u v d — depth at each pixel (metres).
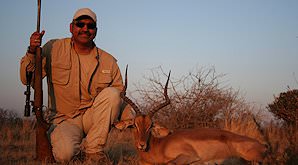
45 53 3.46
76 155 3.44
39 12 3.22
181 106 5.10
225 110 5.15
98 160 3.39
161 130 3.27
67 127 3.42
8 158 3.64
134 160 3.55
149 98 5.14
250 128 4.47
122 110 3.61
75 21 3.41
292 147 3.54
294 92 5.31
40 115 3.22
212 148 3.37
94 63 3.52
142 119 3.23
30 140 4.88
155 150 3.29
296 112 4.98
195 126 5.08
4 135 5.18
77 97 3.46
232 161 3.43
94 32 3.45
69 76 3.43
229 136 3.43
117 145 4.54
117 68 3.69
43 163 3.18
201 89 5.14
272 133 4.37
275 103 5.43
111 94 3.38
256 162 3.28
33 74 3.30
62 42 3.49
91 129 3.47
